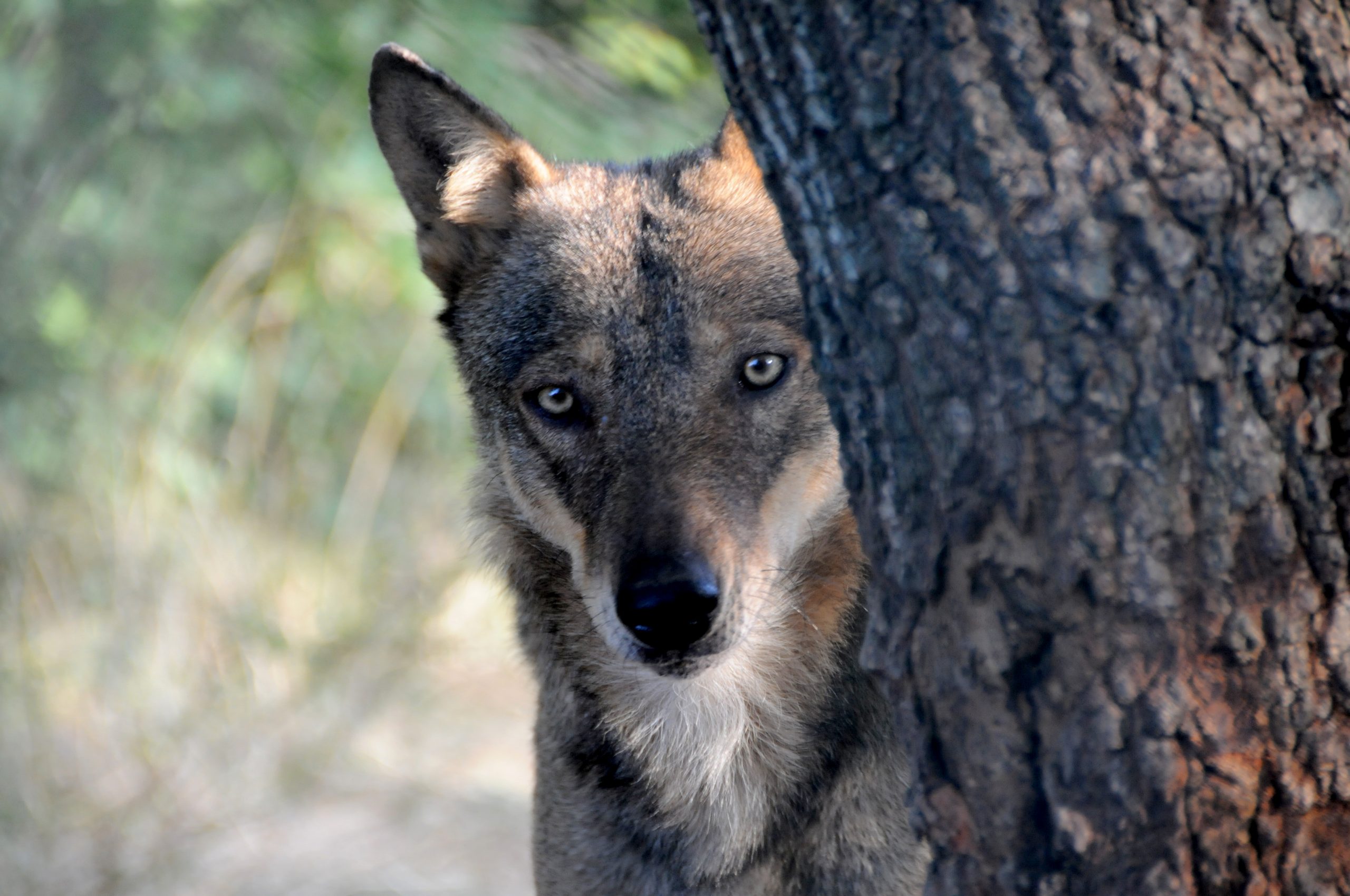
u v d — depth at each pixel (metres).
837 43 4.17
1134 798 4.08
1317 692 4.02
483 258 8.30
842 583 7.29
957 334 4.11
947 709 4.37
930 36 4.03
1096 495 3.98
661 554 6.50
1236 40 3.90
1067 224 3.90
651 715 7.36
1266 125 3.85
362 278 17.44
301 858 12.18
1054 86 3.92
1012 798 4.28
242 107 16.62
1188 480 3.94
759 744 7.27
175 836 12.41
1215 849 4.08
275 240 17.16
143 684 14.05
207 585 15.06
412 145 8.31
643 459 6.82
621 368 7.03
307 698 14.34
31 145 16.31
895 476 4.42
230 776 13.28
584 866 7.58
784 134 4.39
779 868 7.29
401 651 15.30
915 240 4.12
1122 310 3.89
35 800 12.55
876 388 4.39
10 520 14.74
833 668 7.26
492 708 15.04
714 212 7.36
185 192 17.30
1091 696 4.09
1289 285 3.88
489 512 8.10
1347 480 3.99
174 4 15.65
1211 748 4.02
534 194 8.00
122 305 16.66
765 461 6.98
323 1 16.17
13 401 15.48
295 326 17.19
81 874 11.84
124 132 16.77
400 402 17.16
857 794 7.20
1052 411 4.00
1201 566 3.98
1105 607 4.04
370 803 13.20
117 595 14.59
